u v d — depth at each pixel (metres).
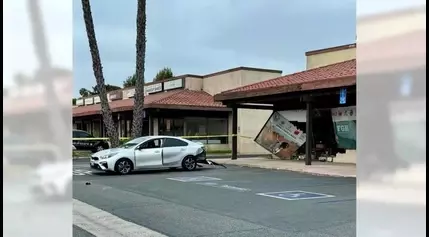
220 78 30.28
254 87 19.33
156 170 16.52
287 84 16.86
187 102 27.91
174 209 8.08
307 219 6.99
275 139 21.81
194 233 6.14
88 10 18.91
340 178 13.47
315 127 20.64
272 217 7.20
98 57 19.55
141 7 19.28
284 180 13.04
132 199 9.36
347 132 18.58
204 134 29.42
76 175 14.86
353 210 7.73
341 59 22.42
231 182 12.56
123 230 6.31
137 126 19.70
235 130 21.52
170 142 16.36
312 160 20.05
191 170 16.66
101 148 27.61
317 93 16.56
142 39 19.53
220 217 7.27
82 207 8.30
